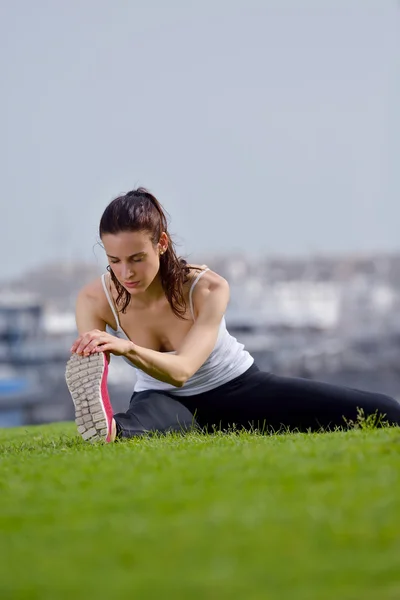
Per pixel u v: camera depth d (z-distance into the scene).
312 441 4.95
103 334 6.07
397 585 2.38
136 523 3.05
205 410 6.97
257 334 114.44
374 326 124.38
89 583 2.47
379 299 140.75
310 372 106.31
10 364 85.88
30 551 2.84
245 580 2.43
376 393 7.03
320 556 2.62
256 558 2.61
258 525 2.93
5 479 4.11
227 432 6.89
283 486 3.48
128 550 2.76
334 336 116.94
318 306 139.88
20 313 89.00
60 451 5.43
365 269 147.00
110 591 2.39
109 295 6.73
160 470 4.02
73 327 131.75
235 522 2.98
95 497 3.53
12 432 8.91
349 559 2.58
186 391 6.91
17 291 137.75
